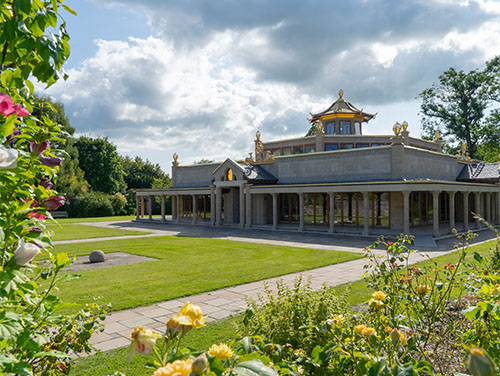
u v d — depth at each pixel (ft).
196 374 4.98
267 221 116.88
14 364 7.15
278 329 15.19
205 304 34.40
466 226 93.45
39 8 8.57
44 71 8.84
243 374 5.86
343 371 11.64
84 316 13.34
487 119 179.42
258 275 46.03
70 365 12.19
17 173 8.09
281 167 114.42
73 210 185.26
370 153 92.89
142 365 21.44
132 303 34.17
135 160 267.59
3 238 7.74
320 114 139.64
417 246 71.67
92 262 57.26
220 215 118.93
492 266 28.22
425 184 79.30
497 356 11.48
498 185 108.06
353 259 57.62
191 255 63.10
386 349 12.42
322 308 16.17
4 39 8.16
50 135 9.21
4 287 7.54
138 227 125.59
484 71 182.80
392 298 15.88
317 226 104.27
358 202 96.73
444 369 14.40
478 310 11.53
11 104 7.93
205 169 140.67
